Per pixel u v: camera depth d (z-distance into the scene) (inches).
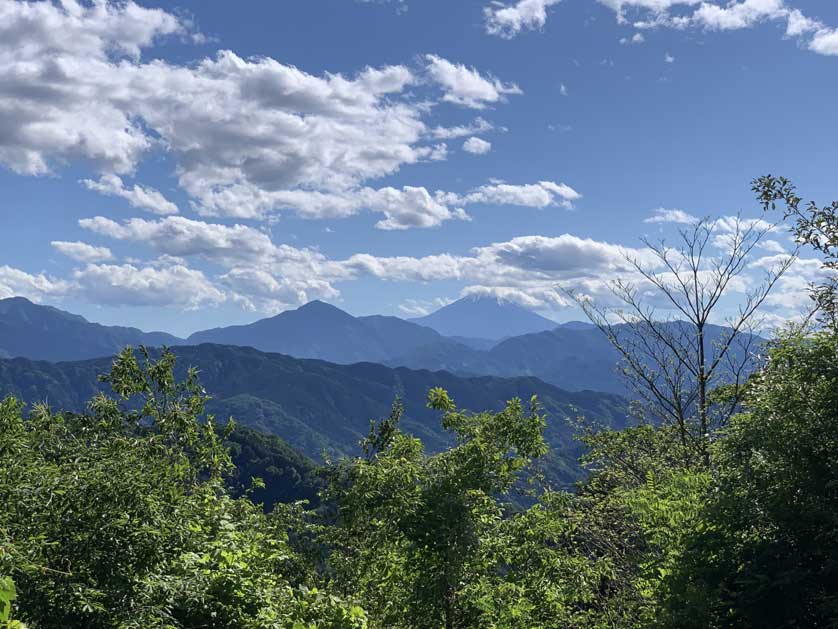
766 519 398.9
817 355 425.7
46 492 303.9
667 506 494.0
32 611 263.7
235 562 366.3
